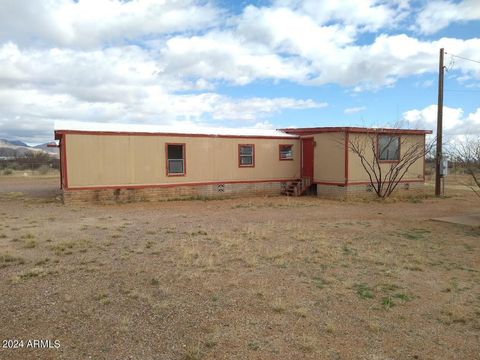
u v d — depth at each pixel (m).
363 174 17.14
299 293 5.12
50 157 44.97
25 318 4.25
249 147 17.69
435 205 14.70
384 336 4.00
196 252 6.96
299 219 11.07
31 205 13.89
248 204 14.71
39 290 5.08
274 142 18.28
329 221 10.74
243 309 4.58
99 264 6.24
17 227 9.34
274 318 4.35
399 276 5.89
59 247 7.25
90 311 4.45
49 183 25.50
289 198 17.16
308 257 6.80
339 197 16.86
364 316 4.46
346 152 16.56
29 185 23.81
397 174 17.58
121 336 3.88
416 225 10.18
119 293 5.01
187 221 10.58
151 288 5.21
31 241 7.69
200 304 4.70
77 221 10.39
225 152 17.11
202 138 16.55
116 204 14.54
